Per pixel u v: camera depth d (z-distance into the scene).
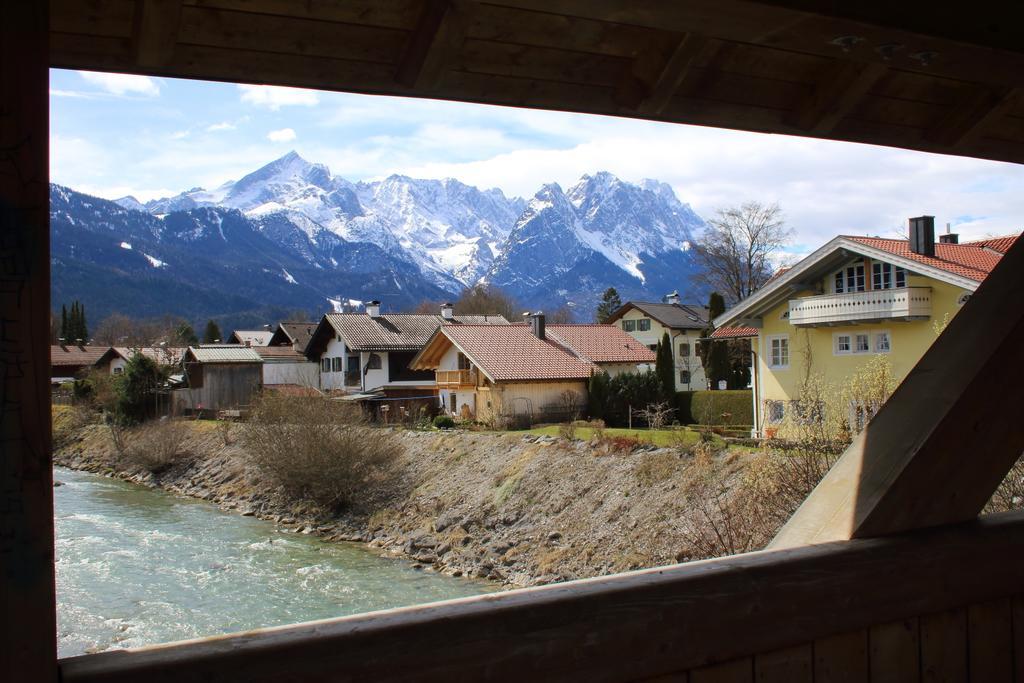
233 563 19.89
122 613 15.52
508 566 19.02
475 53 2.47
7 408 1.55
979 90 3.06
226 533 23.72
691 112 2.80
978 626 2.74
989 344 2.64
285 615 15.54
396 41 2.39
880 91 3.01
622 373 36.41
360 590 17.48
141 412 41.50
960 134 3.17
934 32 2.18
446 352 41.44
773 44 2.27
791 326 27.73
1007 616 2.82
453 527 21.81
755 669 2.30
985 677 2.76
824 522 2.66
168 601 16.39
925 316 23.78
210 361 48.59
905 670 2.57
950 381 2.66
